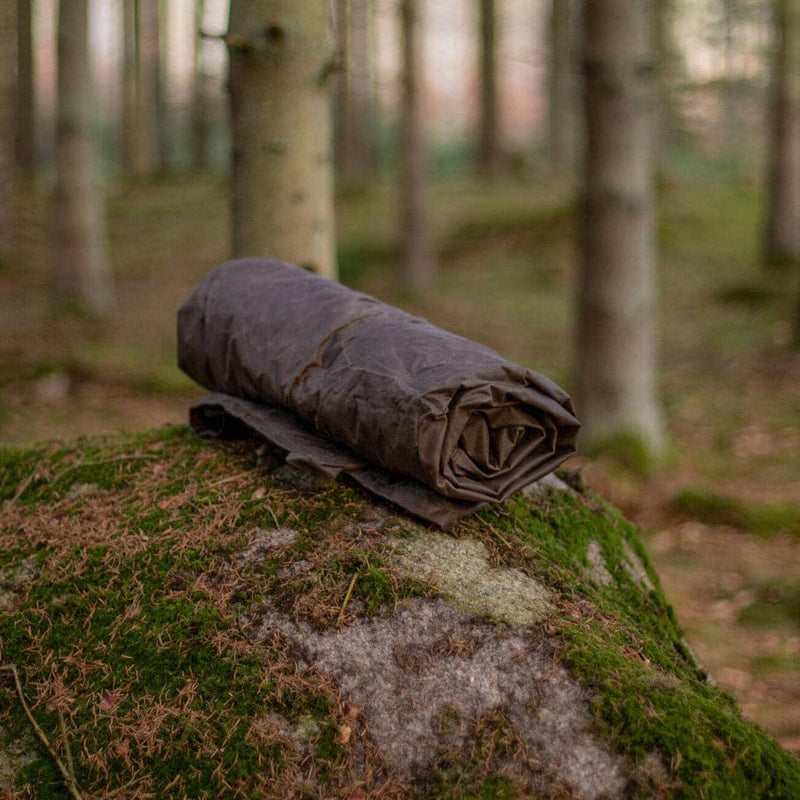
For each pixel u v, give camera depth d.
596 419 6.31
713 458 6.79
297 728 1.88
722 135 20.33
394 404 2.02
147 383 7.42
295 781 1.82
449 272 12.88
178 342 2.70
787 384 8.09
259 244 3.45
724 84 12.90
